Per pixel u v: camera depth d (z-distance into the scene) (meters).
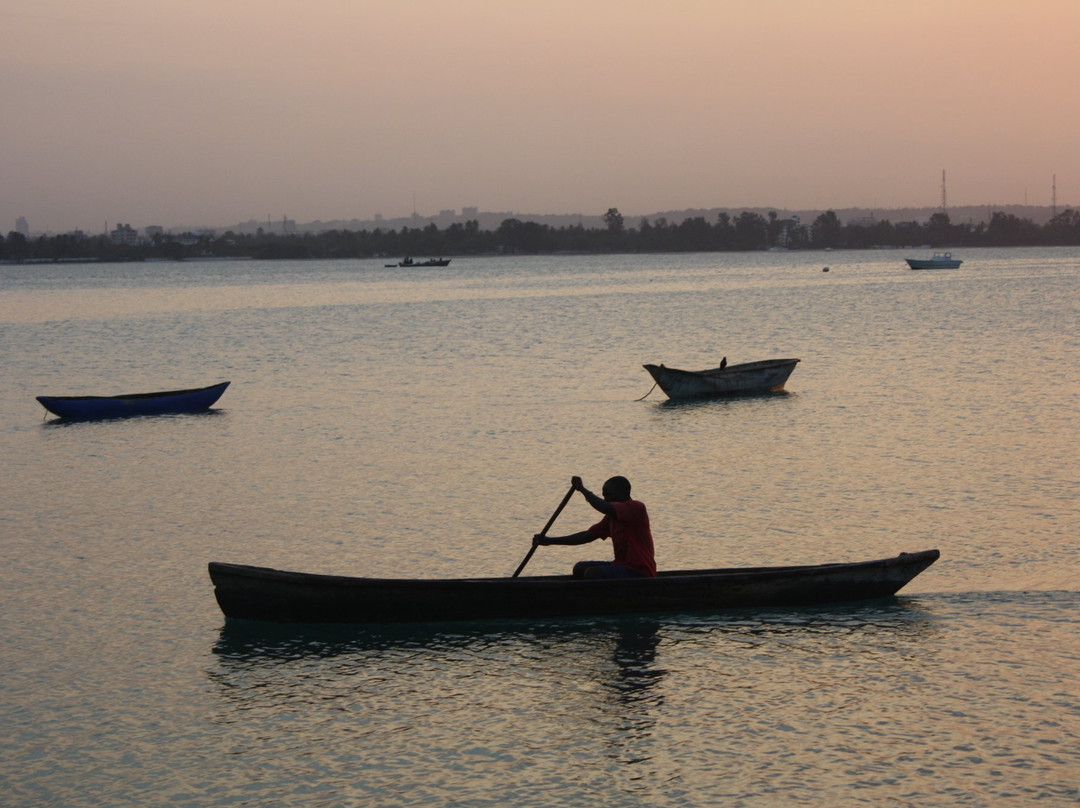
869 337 57.44
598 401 35.75
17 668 13.14
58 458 27.27
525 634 14.08
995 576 16.03
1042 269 169.88
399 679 12.72
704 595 14.59
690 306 91.12
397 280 175.88
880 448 26.06
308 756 10.79
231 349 58.25
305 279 188.88
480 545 18.44
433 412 33.91
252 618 14.49
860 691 12.06
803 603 14.81
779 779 10.13
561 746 10.91
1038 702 11.64
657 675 12.68
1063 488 21.42
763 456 25.53
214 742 11.12
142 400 34.44
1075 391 34.75
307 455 27.02
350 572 16.98
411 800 9.89
